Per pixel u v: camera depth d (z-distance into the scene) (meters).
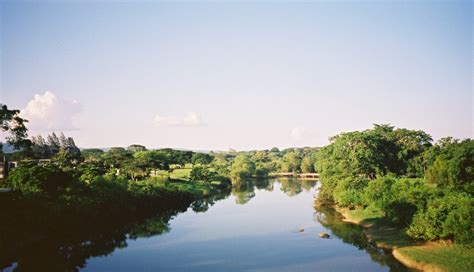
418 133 127.94
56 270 50.09
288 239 66.31
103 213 76.56
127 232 74.06
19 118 70.88
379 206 70.75
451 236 52.53
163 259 55.25
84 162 140.50
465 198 52.53
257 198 130.38
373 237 63.31
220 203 118.94
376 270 48.44
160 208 101.56
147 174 142.38
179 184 141.50
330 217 86.31
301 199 124.62
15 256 54.38
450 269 43.44
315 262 52.53
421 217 53.97
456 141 112.44
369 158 109.44
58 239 64.62
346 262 52.09
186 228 77.88
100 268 51.19
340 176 104.56
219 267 51.19
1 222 57.66
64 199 69.00
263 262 53.06
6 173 84.75
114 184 86.62
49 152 176.62
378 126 140.25
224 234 71.44
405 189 68.69
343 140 116.06
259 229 75.50
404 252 51.94
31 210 61.69
